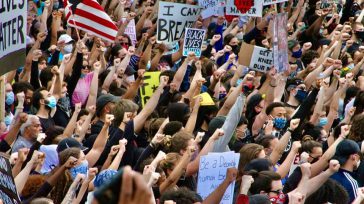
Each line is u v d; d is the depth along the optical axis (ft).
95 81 64.39
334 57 88.53
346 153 51.93
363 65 92.02
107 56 79.56
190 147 45.39
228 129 52.85
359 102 70.18
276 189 45.68
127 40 85.51
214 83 71.15
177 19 79.97
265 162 47.75
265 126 62.64
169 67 82.02
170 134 52.80
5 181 34.94
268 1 88.99
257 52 74.64
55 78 60.70
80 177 39.17
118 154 46.75
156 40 79.41
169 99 66.23
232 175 42.68
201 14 84.17
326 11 102.58
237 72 75.10
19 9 41.93
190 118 56.44
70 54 68.64
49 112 57.72
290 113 64.54
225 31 93.66
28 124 49.96
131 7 101.65
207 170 47.01
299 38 103.86
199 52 77.41
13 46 41.78
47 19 86.58
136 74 79.20
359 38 103.71
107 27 73.87
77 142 47.73
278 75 73.82
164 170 45.93
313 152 55.26
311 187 46.37
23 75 67.92
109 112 57.16
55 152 47.55
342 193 46.68
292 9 114.83
